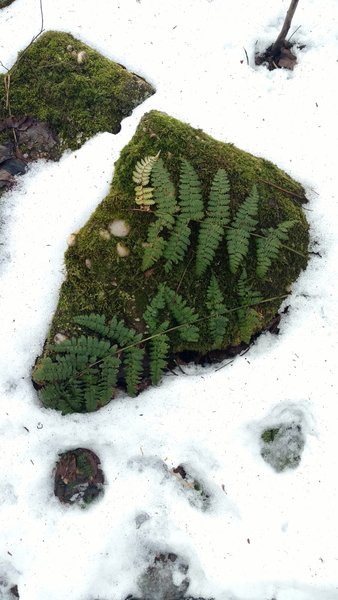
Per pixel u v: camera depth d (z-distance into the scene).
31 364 0.94
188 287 0.92
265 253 0.91
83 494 0.92
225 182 0.89
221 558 0.90
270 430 0.93
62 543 0.91
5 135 0.99
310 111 0.98
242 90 0.99
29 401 0.94
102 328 0.90
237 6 1.02
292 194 0.96
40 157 0.98
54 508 0.92
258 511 0.91
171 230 0.91
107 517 0.91
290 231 0.94
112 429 0.93
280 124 0.98
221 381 0.93
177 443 0.93
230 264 0.91
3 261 0.96
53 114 0.99
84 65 0.99
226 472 0.92
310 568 0.89
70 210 0.96
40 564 0.90
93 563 0.90
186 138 0.94
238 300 0.93
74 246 0.93
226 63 1.00
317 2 1.02
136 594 0.90
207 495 0.92
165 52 1.01
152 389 0.94
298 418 0.93
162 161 0.90
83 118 0.98
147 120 0.94
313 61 1.01
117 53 1.01
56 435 0.93
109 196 0.93
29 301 0.95
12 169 0.98
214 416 0.93
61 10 1.02
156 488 0.92
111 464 0.93
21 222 0.96
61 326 0.93
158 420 0.93
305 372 0.93
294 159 0.97
